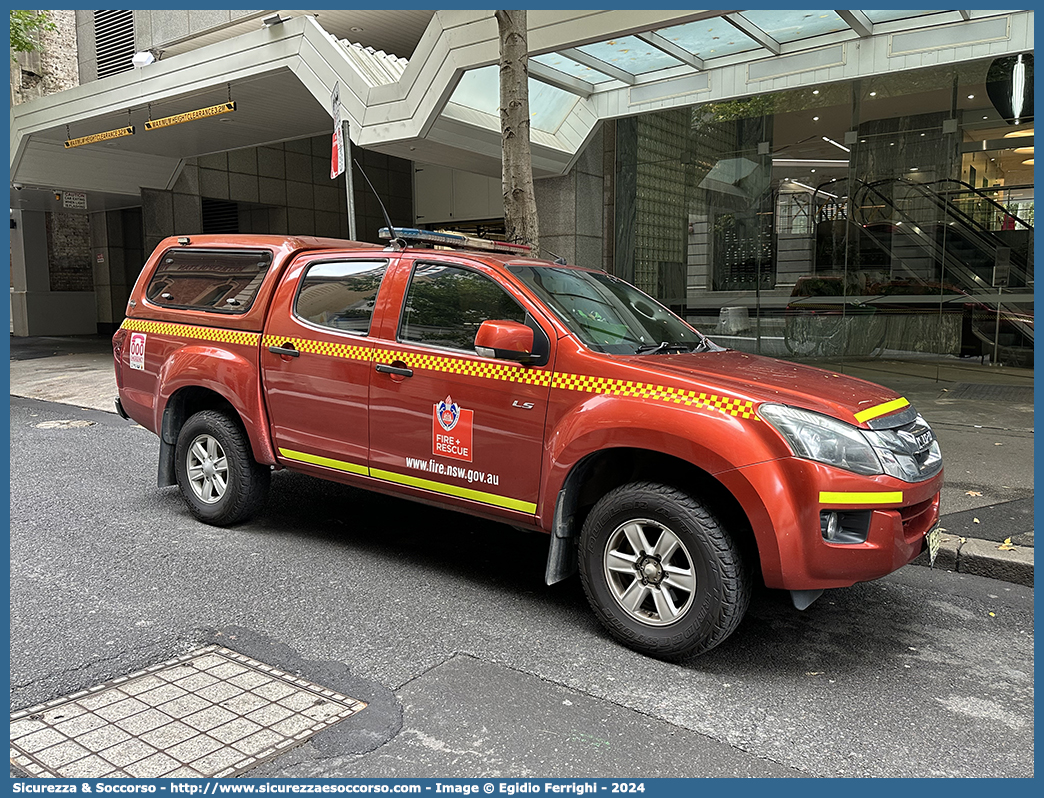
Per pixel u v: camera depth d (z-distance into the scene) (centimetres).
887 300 1056
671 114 1155
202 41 1487
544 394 396
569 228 1162
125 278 2316
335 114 741
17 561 468
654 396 365
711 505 354
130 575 449
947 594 450
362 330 471
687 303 1184
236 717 300
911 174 1007
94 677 328
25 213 2236
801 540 336
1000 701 331
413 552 503
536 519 403
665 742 294
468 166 1123
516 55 660
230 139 1606
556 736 295
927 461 381
